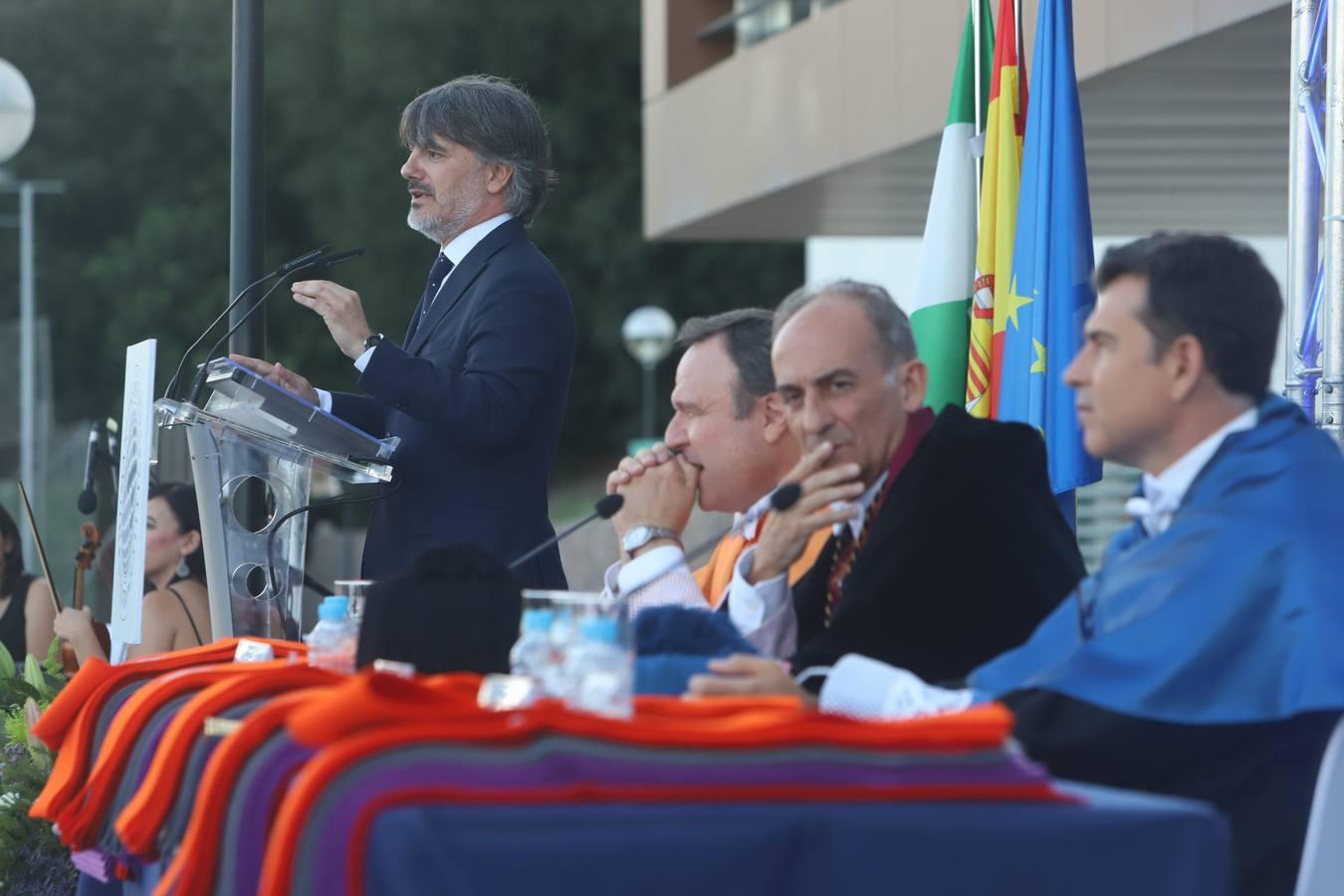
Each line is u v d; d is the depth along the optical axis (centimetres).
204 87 8606
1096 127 2545
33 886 1137
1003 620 771
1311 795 629
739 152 3069
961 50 1325
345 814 492
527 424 1109
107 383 8312
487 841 472
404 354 1056
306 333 8175
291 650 888
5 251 8388
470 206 1137
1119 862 509
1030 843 504
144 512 1053
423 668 703
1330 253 1199
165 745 697
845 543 850
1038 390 1196
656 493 897
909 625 771
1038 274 1203
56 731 866
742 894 487
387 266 8275
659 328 6084
